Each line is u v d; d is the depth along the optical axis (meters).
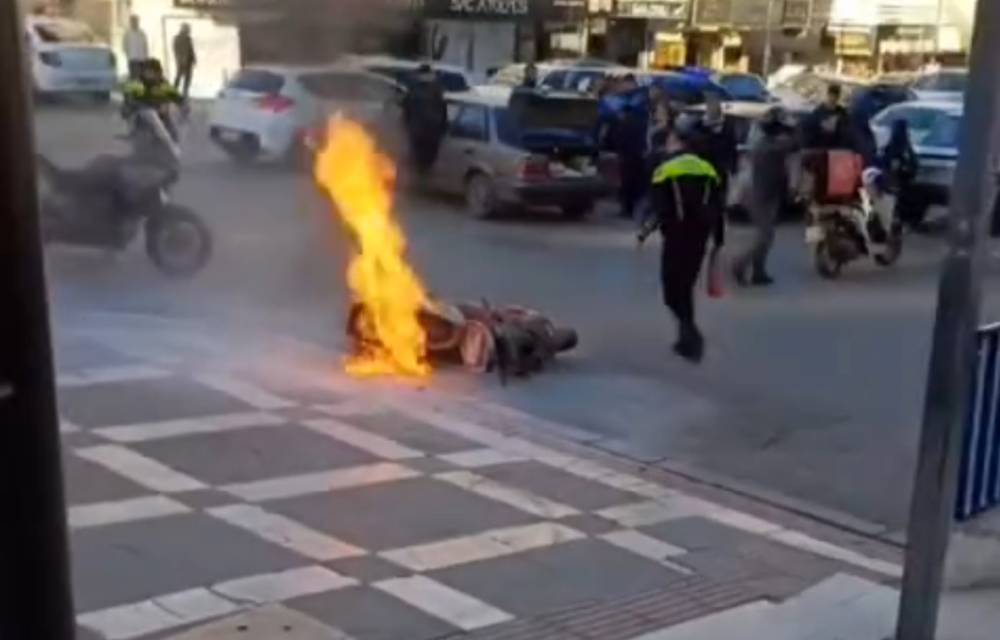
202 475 7.15
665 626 5.55
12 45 1.43
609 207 19.77
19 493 1.48
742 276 14.35
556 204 18.39
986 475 5.57
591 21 31.36
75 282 12.42
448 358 10.05
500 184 18.25
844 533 7.04
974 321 4.66
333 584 5.80
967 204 4.50
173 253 13.14
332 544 6.28
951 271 4.57
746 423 9.04
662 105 16.94
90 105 23.42
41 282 1.48
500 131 18.45
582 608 5.72
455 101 19.16
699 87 23.38
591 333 11.47
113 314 11.25
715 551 6.57
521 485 7.41
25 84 1.44
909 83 26.66
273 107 19.89
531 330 10.10
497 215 18.56
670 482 7.72
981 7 4.31
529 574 6.08
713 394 9.77
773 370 10.55
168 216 13.09
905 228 18.59
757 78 29.27
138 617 5.34
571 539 6.58
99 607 5.41
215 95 20.73
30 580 1.50
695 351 10.75
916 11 35.22
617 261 15.23
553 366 10.32
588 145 18.81
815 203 15.26
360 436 8.12
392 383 9.52
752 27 35.38
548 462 7.90
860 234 15.14
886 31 35.47
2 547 1.48
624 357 10.72
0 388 1.46
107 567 5.82
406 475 7.41
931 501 4.80
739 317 12.55
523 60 27.98
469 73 24.06
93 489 6.80
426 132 19.06
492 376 9.85
